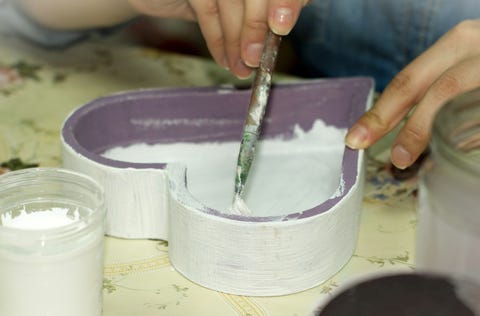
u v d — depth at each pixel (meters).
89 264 0.65
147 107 0.94
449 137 0.56
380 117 0.83
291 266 0.72
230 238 0.71
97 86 1.14
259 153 0.97
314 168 0.94
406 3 1.26
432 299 0.53
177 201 0.73
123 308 0.71
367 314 0.53
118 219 0.82
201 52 1.68
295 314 0.71
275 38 0.82
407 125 0.82
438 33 1.26
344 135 0.97
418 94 0.84
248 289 0.73
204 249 0.73
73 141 0.83
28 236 0.61
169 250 0.78
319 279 0.75
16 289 0.63
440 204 0.57
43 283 0.62
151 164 0.79
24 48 1.25
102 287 0.70
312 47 1.38
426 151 0.93
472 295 0.53
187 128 0.96
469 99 0.59
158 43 1.66
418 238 0.61
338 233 0.75
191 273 0.75
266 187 0.89
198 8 0.94
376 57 1.33
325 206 0.73
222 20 0.91
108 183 0.80
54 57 1.23
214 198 0.87
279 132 0.98
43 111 1.08
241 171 0.80
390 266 0.78
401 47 1.30
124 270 0.77
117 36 1.39
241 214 0.77
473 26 0.85
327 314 0.53
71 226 0.63
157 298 0.73
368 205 0.89
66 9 1.18
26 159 0.96
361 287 0.55
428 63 0.84
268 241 0.71
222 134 0.97
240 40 0.91
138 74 1.18
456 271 0.57
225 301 0.73
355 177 0.78
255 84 0.82
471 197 0.54
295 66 1.52
